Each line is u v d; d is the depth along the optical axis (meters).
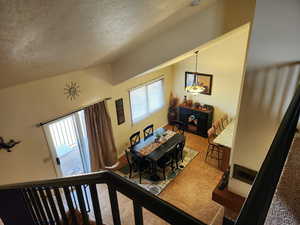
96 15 1.89
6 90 3.58
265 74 2.47
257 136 2.79
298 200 1.03
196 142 6.79
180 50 3.94
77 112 5.00
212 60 6.41
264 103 2.58
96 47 3.10
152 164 5.08
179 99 7.70
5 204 1.84
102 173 1.07
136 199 0.89
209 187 5.04
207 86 6.80
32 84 3.88
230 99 6.50
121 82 5.25
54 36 2.02
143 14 2.40
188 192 4.93
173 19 3.29
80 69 4.48
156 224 3.96
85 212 1.45
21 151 3.98
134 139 6.61
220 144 5.19
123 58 4.91
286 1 2.13
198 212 4.44
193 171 5.55
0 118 3.59
